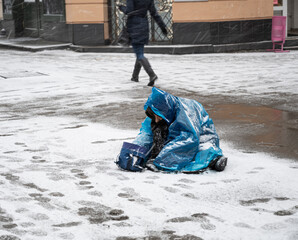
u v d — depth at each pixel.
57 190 3.79
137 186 3.96
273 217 3.22
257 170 4.47
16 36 19.83
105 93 8.91
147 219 3.18
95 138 5.71
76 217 3.18
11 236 2.76
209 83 9.94
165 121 4.55
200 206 3.47
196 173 4.41
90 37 16.50
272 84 9.63
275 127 6.38
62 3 17.09
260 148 5.42
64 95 8.75
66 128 6.28
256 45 15.94
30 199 3.54
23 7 19.80
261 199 3.64
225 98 8.35
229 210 3.38
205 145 4.62
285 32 15.90
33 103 8.08
